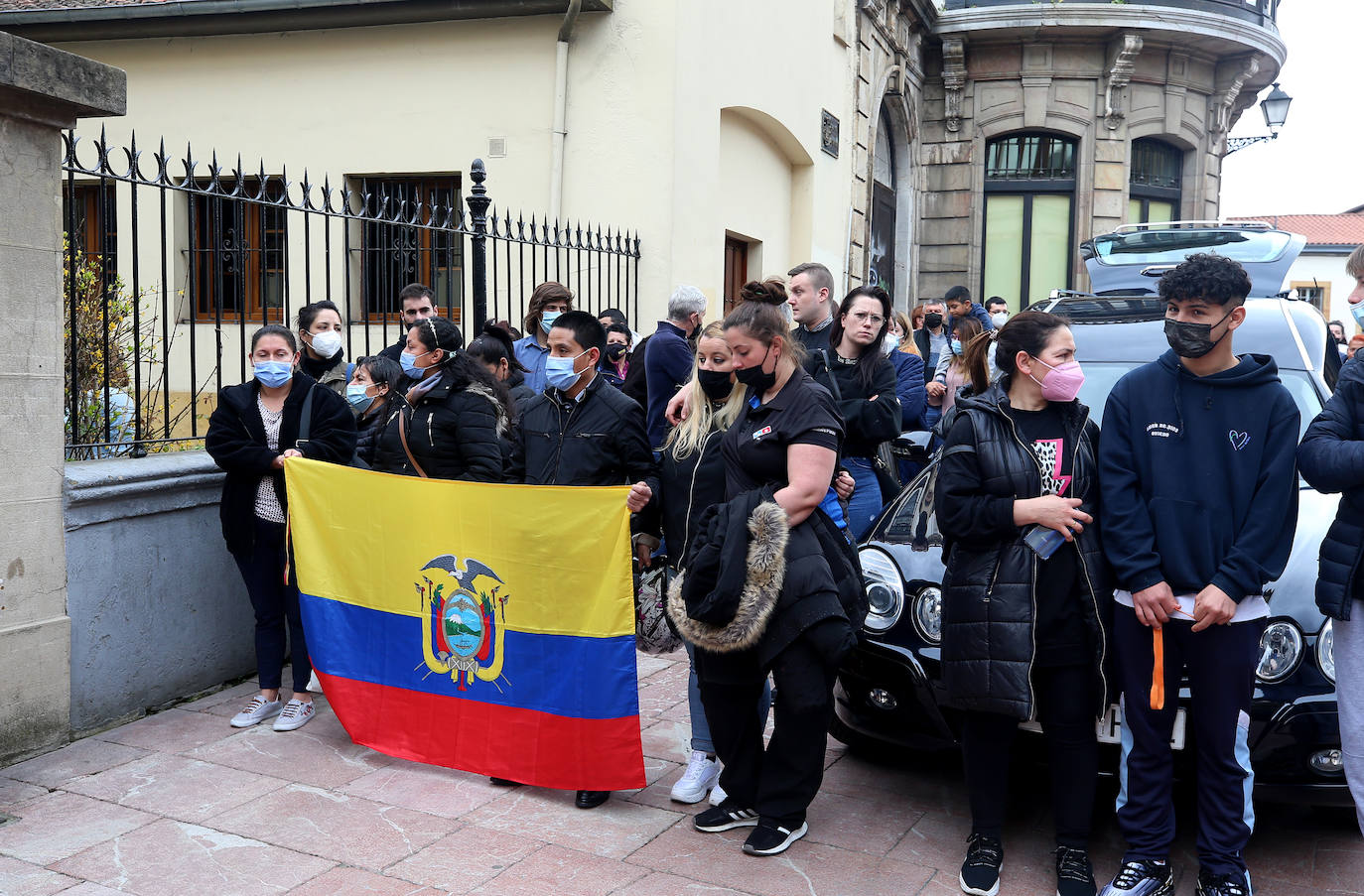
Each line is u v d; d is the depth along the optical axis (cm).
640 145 905
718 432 367
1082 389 458
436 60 952
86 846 348
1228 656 307
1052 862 346
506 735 398
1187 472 310
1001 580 321
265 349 452
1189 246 714
